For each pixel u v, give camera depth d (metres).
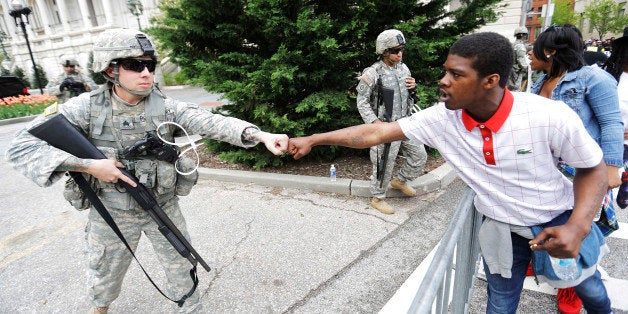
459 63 1.16
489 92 1.21
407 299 2.38
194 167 1.91
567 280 1.42
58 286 2.75
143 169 1.74
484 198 1.48
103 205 1.77
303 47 4.32
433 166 4.77
